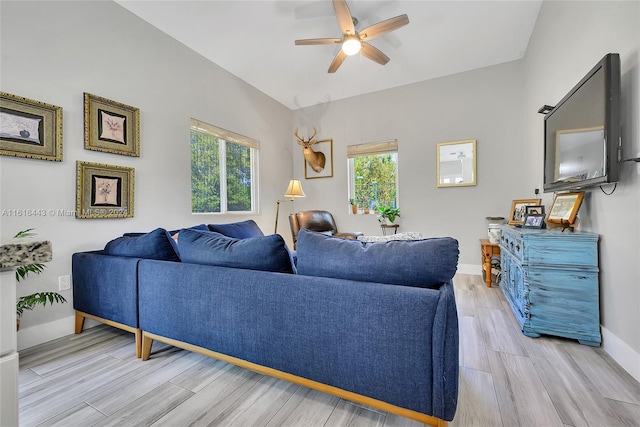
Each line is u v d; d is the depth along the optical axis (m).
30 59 2.00
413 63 3.71
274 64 3.66
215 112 3.60
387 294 1.09
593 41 1.90
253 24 2.87
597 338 1.83
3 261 0.48
